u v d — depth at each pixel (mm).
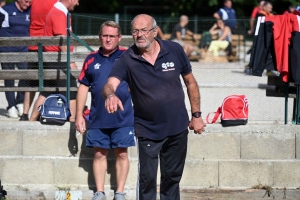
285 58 25344
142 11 91875
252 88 37812
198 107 21109
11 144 25562
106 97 18719
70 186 25375
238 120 25266
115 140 23609
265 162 25375
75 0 27281
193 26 45094
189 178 25438
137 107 20578
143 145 20797
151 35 19906
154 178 21047
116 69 20109
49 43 26594
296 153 25469
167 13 91875
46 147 25531
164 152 21281
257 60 25703
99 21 39625
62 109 25359
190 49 46625
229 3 58438
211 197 25250
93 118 23703
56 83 27562
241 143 25422
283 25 25562
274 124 25531
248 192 25234
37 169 25453
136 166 25234
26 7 31188
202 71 41938
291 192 25172
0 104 33906
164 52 20234
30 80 27766
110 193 24906
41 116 25328
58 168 25406
